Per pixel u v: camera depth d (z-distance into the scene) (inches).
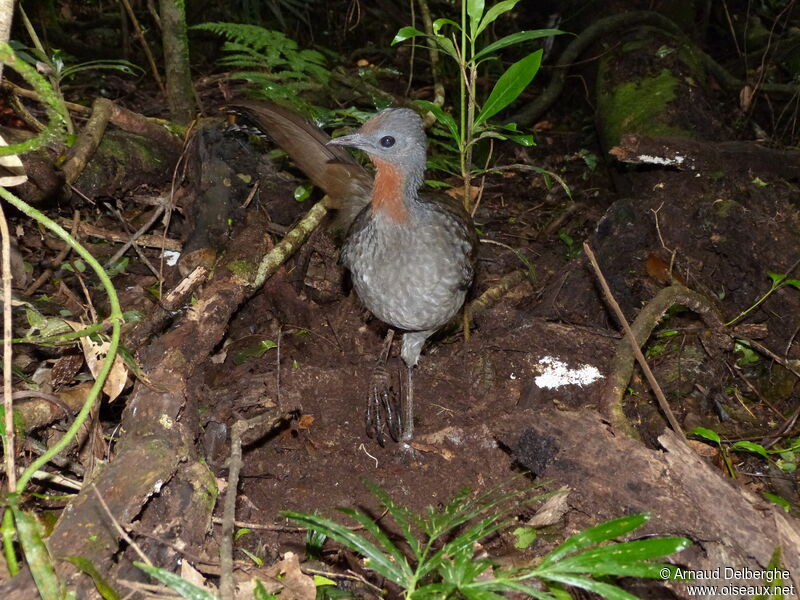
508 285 58.9
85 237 57.4
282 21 87.7
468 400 48.7
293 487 43.6
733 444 46.4
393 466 45.1
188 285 45.1
